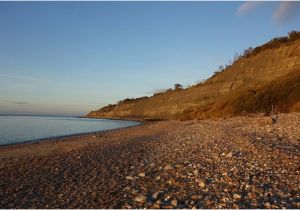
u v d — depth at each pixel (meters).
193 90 114.88
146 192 10.56
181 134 31.39
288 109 46.09
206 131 30.45
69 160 18.41
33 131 58.50
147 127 58.94
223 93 94.56
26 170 15.80
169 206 8.94
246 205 8.58
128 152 20.53
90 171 14.72
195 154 16.81
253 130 25.12
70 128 70.75
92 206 9.41
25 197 10.75
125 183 12.02
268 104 52.28
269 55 88.94
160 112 128.12
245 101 57.81
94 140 33.69
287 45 85.06
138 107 162.50
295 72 56.84
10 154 24.03
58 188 11.84
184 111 104.25
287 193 9.48
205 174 12.20
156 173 13.29
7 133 52.22
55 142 33.66
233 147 17.45
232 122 38.19
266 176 11.25
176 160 15.73
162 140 27.08
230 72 102.81
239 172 11.98
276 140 18.95
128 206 9.16
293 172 11.59
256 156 14.51
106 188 11.44
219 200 9.12
